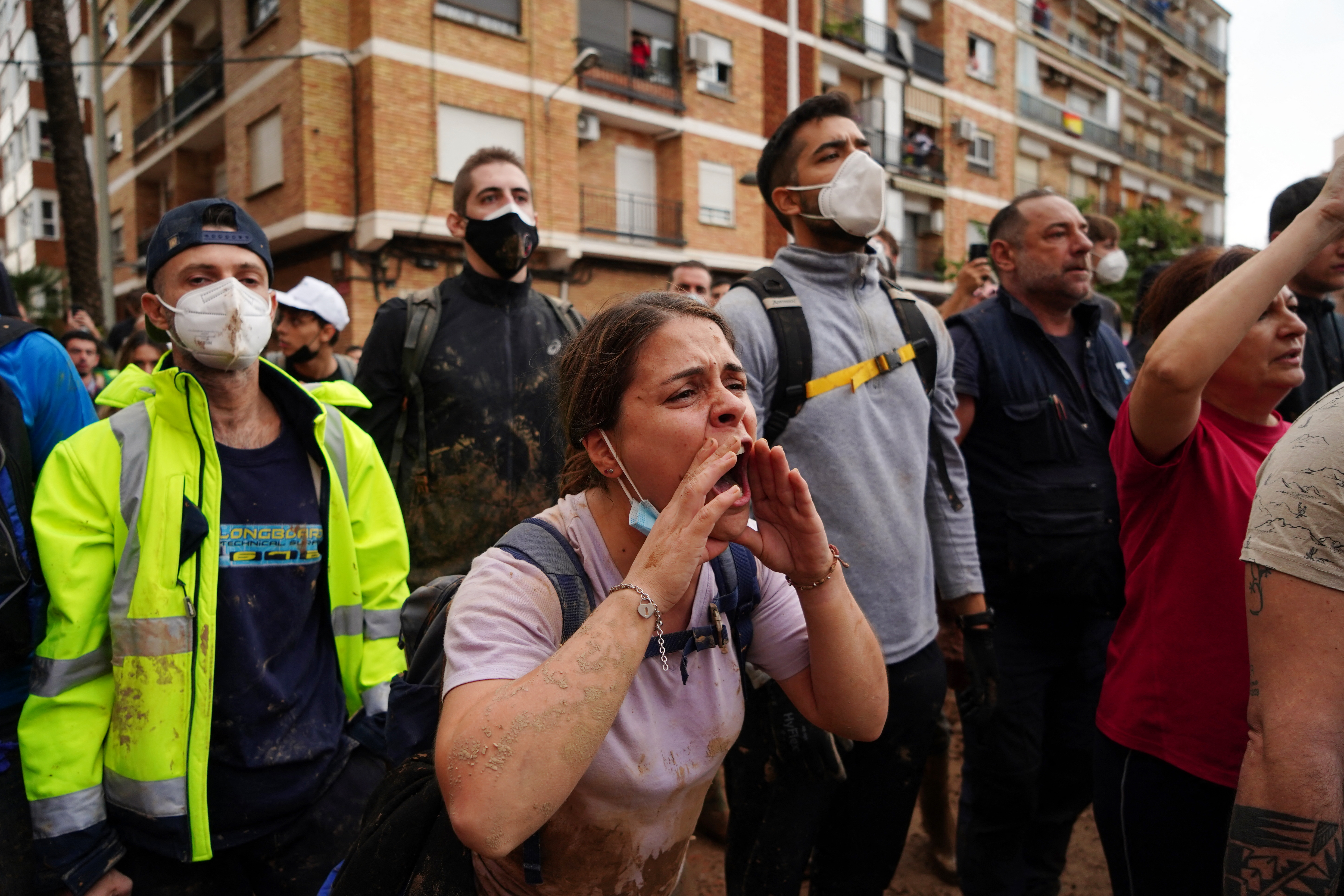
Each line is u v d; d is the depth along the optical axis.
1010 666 2.62
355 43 13.18
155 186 20.28
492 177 2.88
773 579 1.42
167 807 1.74
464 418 2.75
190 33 17.81
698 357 1.18
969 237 23.27
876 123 20.86
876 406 2.19
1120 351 2.98
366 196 13.07
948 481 2.44
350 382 2.91
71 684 1.74
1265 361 1.67
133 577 1.79
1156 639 1.73
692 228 16.95
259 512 1.94
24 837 1.80
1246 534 1.47
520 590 1.18
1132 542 1.83
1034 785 2.57
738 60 17.73
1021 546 2.63
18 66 26.48
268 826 1.88
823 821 2.24
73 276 9.23
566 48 14.87
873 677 1.35
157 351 4.64
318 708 1.98
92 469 1.80
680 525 1.10
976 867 2.57
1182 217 31.61
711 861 3.27
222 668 1.85
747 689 2.07
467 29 13.75
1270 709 1.26
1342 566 1.22
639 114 16.05
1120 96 29.41
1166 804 1.70
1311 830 1.20
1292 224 1.50
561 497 1.42
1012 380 2.72
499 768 0.98
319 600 2.05
